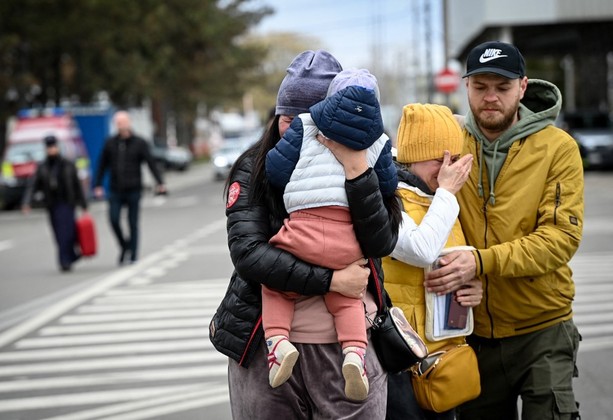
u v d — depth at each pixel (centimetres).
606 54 5834
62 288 1777
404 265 587
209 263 2030
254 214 495
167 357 1171
